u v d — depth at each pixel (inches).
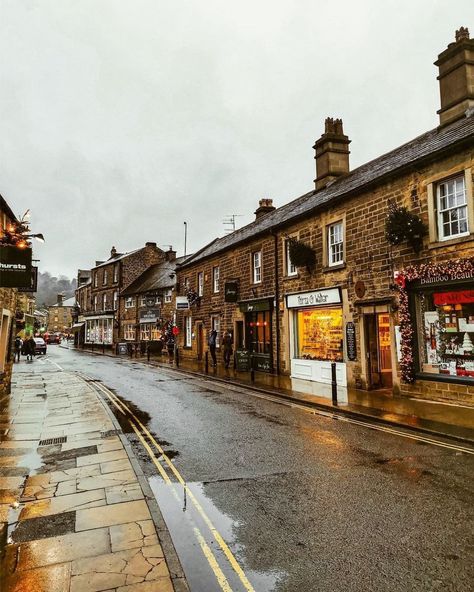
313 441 289.7
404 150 535.5
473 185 376.2
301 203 710.5
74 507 187.3
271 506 186.9
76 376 716.7
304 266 604.4
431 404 394.0
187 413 391.9
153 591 125.3
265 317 719.7
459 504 184.4
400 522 169.0
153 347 1274.6
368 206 492.4
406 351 431.2
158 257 1715.1
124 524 169.5
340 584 129.9
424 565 139.0
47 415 395.2
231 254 840.9
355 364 507.2
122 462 250.1
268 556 146.6
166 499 196.7
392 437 297.9
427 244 415.8
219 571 138.0
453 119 459.8
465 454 255.8
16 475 231.1
